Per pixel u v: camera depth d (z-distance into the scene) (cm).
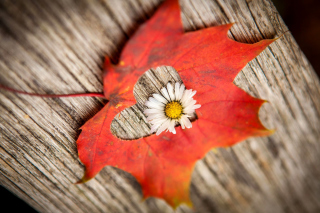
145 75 15
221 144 16
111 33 14
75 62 14
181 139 16
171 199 16
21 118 15
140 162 16
